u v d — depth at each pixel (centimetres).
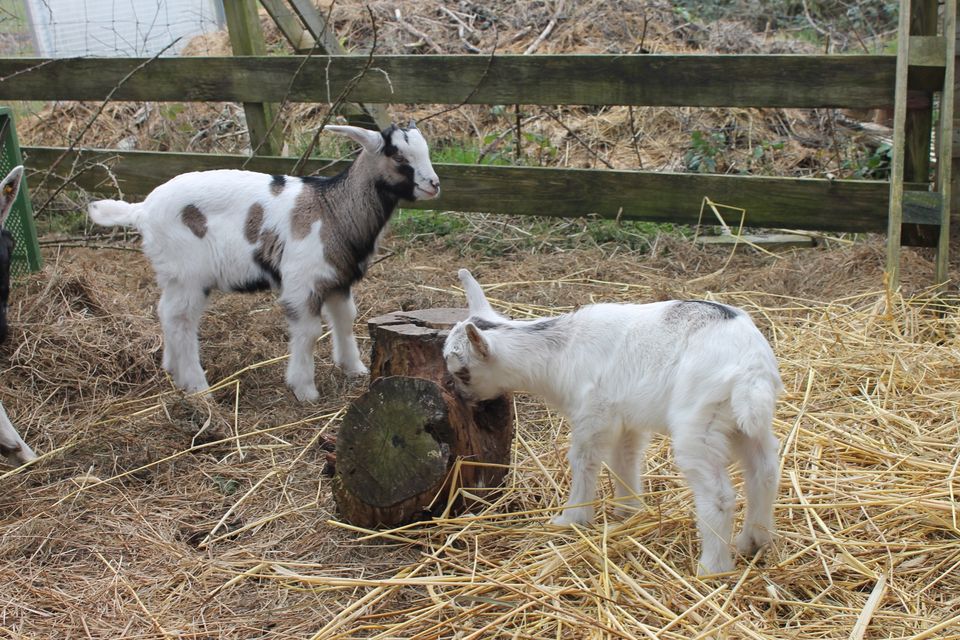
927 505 339
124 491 399
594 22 1014
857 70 600
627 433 353
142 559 346
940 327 515
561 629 291
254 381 507
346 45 992
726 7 1142
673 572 310
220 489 401
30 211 598
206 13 1177
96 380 489
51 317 525
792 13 1187
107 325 532
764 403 297
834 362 467
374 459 354
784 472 375
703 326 320
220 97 717
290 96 703
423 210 723
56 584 330
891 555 316
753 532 323
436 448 348
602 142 875
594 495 354
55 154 750
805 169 808
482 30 1023
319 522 371
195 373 487
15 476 409
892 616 289
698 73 628
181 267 475
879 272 599
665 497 374
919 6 593
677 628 292
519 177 673
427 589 319
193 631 303
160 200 473
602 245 701
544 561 326
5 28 1116
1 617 311
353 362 514
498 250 707
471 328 343
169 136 912
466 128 912
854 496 353
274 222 472
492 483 384
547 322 361
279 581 329
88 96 737
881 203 614
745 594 304
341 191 481
